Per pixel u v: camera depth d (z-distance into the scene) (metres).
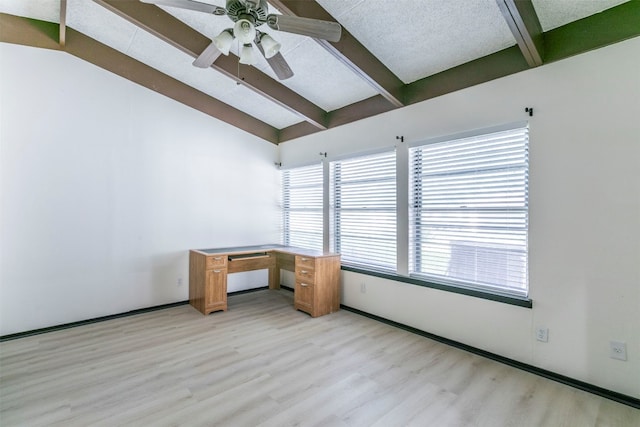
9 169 3.05
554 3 2.14
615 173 2.11
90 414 1.93
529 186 2.47
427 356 2.71
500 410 1.99
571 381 2.27
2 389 2.18
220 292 3.89
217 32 3.04
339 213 4.21
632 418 1.90
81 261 3.44
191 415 1.92
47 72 3.24
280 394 2.15
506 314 2.59
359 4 2.38
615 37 2.09
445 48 2.75
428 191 3.23
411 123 3.32
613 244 2.11
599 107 2.17
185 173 4.21
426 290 3.14
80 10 3.01
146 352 2.77
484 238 2.80
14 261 3.07
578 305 2.25
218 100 4.51
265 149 5.07
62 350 2.79
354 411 1.97
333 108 4.17
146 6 2.77
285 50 3.06
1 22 3.03
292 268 4.27
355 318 3.67
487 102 2.73
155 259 3.96
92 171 3.50
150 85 3.90
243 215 4.81
